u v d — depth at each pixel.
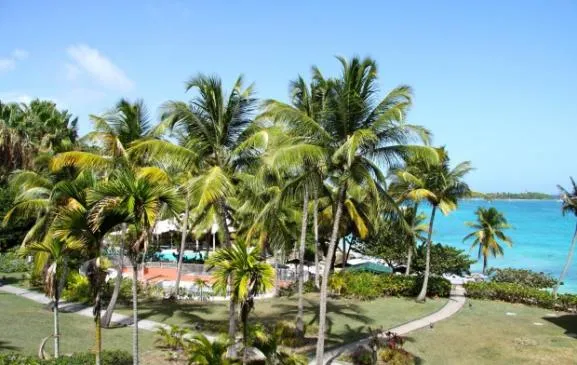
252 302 13.79
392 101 16.86
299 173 18.67
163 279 37.66
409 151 16.59
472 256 78.94
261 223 23.36
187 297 30.98
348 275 35.25
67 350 18.52
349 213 33.50
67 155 21.16
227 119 18.66
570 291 48.97
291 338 21.88
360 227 31.89
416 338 23.92
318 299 32.78
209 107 18.47
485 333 25.45
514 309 32.19
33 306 26.67
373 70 16.91
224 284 13.94
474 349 22.48
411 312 29.92
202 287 31.81
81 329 22.22
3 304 26.73
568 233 113.38
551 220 152.88
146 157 19.94
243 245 13.95
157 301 29.78
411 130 16.33
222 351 15.12
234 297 13.84
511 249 86.69
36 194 25.00
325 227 38.59
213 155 18.98
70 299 28.31
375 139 16.28
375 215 17.59
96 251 13.25
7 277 35.72
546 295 32.94
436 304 32.78
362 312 29.34
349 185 18.70
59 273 15.30
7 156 31.66
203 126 18.31
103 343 19.91
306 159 16.53
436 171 31.45
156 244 45.97
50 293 15.30
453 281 43.38
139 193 12.87
